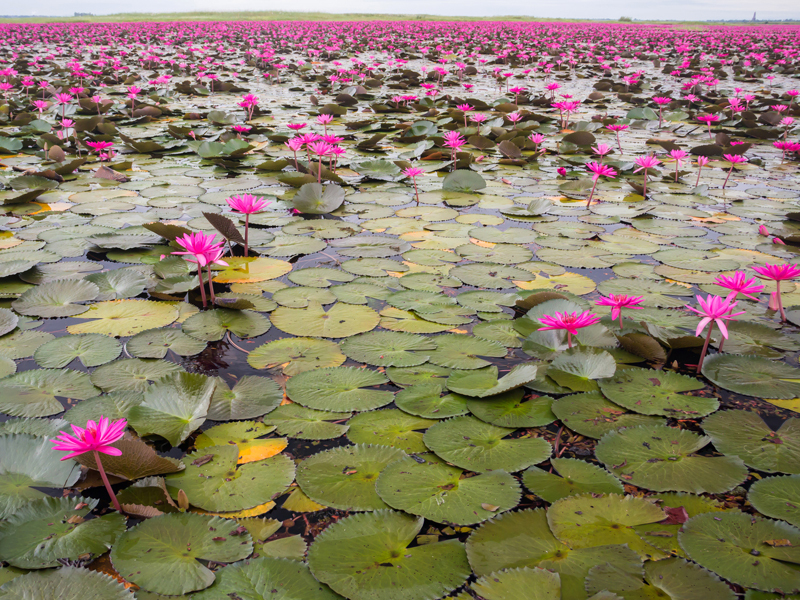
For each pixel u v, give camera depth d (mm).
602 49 19969
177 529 1109
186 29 29531
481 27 33562
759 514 1180
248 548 1072
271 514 1181
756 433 1446
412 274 2480
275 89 10977
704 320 1675
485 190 4117
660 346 1757
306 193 3496
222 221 2527
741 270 2586
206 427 1453
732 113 7246
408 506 1186
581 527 1129
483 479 1272
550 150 5719
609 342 1894
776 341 1934
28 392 1562
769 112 7098
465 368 1729
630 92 10641
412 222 3309
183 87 9797
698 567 1026
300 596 969
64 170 4102
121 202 3555
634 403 1560
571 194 4051
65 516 1144
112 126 5781
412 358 1795
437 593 979
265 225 3189
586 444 1428
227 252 2748
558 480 1282
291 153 5203
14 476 1248
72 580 980
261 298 2213
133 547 1061
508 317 2113
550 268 2611
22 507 1150
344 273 2504
